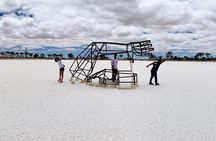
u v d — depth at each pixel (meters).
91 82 14.20
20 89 11.62
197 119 6.67
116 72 13.20
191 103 8.86
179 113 7.31
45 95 10.09
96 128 5.73
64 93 10.73
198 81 16.53
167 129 5.74
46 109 7.52
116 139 5.05
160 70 28.62
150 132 5.51
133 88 12.59
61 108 7.70
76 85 13.67
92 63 14.48
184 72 25.70
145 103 8.73
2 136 5.11
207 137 5.26
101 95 10.34
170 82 15.80
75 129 5.64
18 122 6.10
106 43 13.59
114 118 6.61
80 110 7.46
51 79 16.59
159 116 6.91
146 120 6.47
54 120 6.33
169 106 8.28
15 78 16.69
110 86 13.14
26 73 21.17
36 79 16.33
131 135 5.29
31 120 6.29
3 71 23.20
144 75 20.91
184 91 11.83
